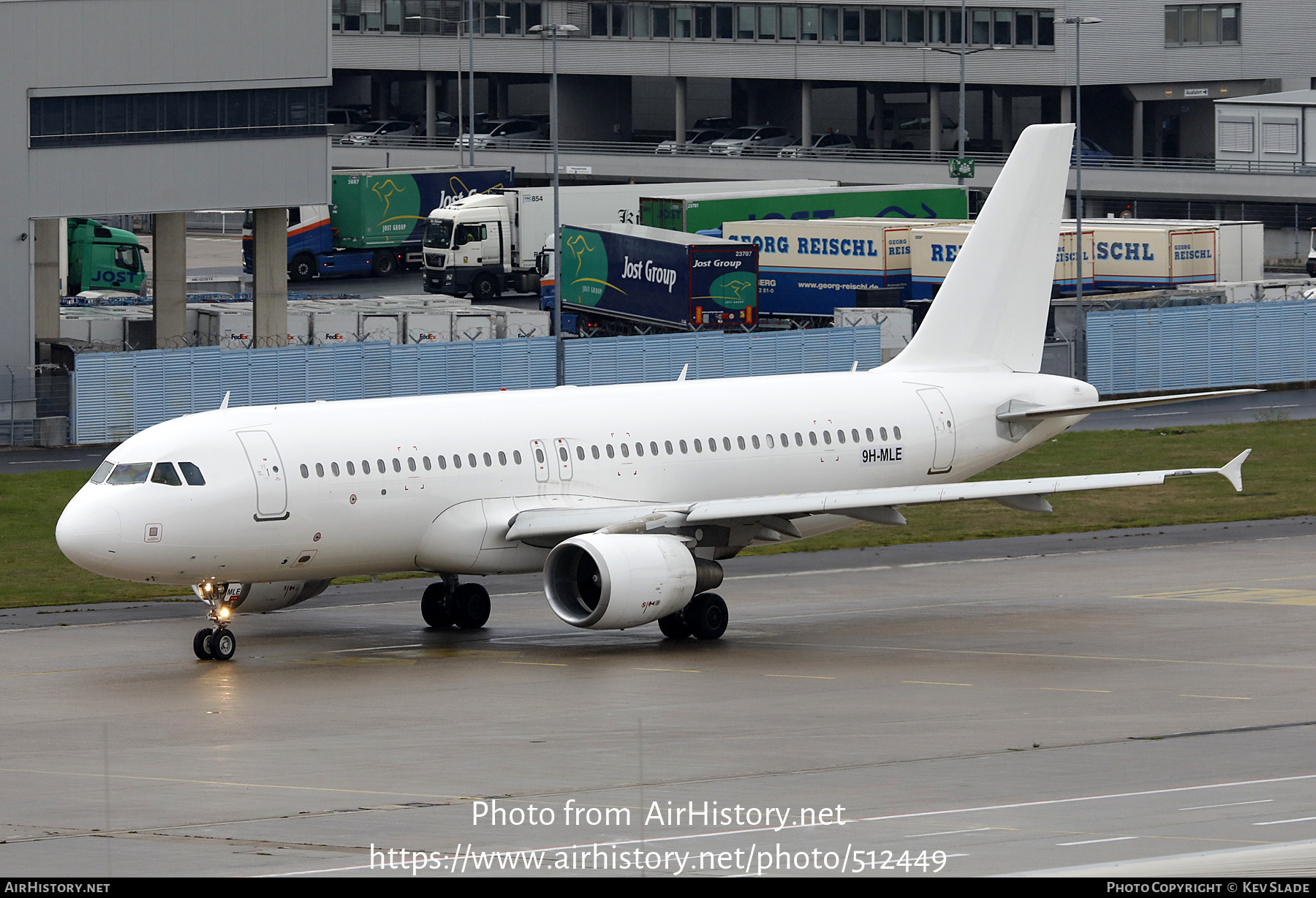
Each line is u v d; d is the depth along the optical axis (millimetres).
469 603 163125
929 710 121125
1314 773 99000
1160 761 102875
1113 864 74438
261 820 89938
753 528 161250
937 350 185375
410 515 152250
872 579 189875
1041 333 190000
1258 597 172750
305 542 148000
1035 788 95625
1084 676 134125
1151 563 196375
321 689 132625
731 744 109938
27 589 185500
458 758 106375
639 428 165625
